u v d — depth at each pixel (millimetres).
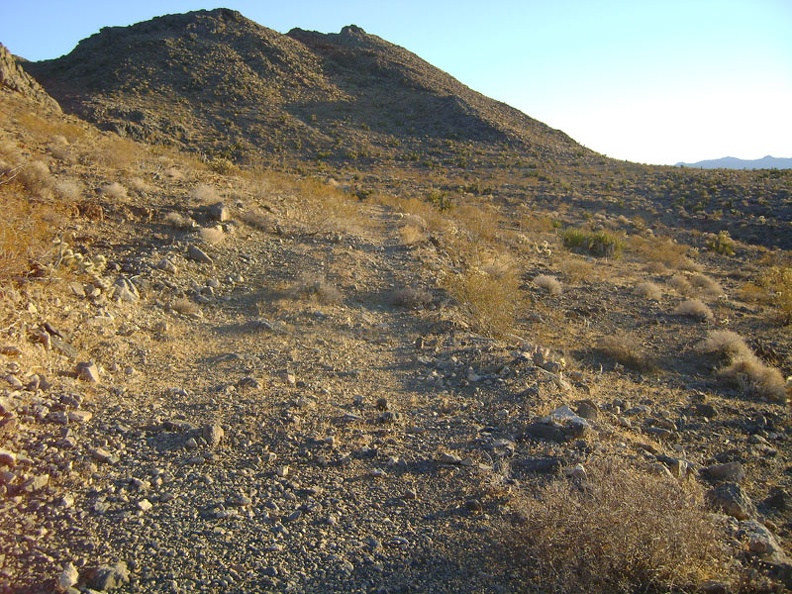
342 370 8164
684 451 7066
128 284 10211
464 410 6984
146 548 4215
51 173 14578
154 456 5398
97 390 6586
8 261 8383
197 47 75875
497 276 15633
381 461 5695
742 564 4500
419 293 12281
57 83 65250
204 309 10398
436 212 24062
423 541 4543
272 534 4484
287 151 55906
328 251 14391
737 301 17750
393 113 72812
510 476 5539
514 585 4137
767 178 47094
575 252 23672
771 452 7441
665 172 52906
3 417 5445
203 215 14383
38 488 4723
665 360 11648
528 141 68312
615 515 4266
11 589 3730
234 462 5449
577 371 9586
